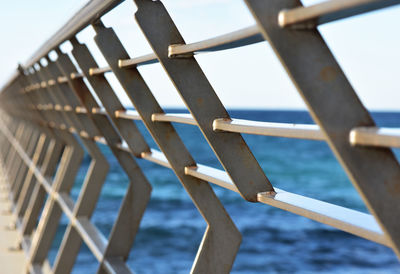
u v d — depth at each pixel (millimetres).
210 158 25453
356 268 10781
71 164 3525
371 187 602
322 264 11039
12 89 7062
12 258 4062
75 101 2701
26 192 5152
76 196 15453
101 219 12742
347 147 609
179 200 15328
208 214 1294
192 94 1074
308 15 583
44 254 3543
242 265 11039
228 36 805
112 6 1372
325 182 20297
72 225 2816
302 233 12461
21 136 7027
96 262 8531
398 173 608
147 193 2156
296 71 620
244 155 1028
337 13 573
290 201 864
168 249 10867
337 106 620
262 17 624
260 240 12172
